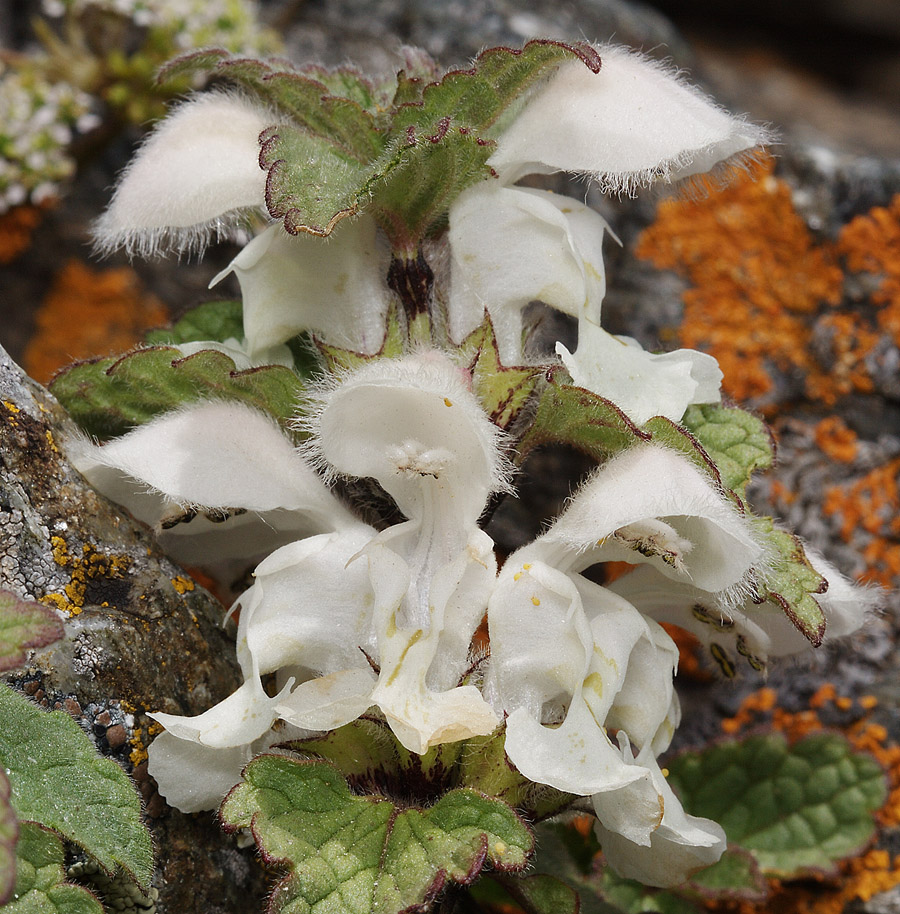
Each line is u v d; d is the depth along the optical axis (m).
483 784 0.13
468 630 0.13
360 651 0.13
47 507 0.13
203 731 0.13
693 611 0.14
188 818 0.13
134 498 0.14
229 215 0.14
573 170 0.13
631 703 0.13
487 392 0.13
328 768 0.13
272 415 0.14
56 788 0.12
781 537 0.14
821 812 0.16
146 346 0.14
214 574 0.15
